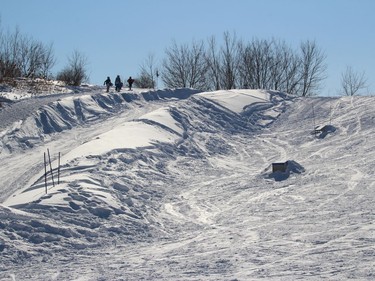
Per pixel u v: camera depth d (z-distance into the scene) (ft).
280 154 87.61
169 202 61.00
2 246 42.32
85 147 76.84
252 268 35.09
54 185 59.93
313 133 97.66
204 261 37.99
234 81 208.03
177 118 101.71
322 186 64.18
